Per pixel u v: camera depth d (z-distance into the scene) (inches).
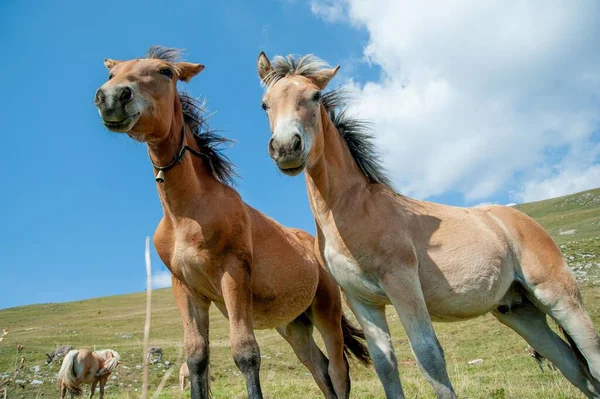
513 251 183.9
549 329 194.9
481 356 613.6
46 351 800.3
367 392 340.5
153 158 179.6
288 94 157.6
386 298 161.9
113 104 152.8
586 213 2509.8
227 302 173.0
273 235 207.0
